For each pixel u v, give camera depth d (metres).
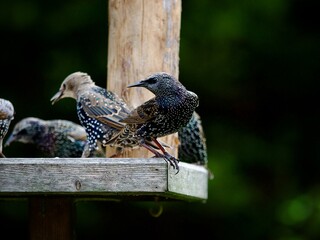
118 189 8.34
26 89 14.67
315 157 15.38
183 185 8.91
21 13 14.55
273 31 14.98
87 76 10.20
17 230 14.96
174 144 9.79
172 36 9.72
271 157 15.28
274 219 14.96
